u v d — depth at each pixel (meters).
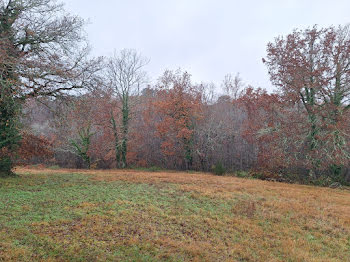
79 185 12.38
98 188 11.96
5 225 6.75
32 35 12.67
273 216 9.84
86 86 13.92
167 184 14.46
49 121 14.75
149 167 32.31
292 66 21.62
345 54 20.70
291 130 21.52
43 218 7.54
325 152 20.14
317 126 20.88
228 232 8.24
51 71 11.95
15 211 7.86
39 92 12.73
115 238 6.79
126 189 12.27
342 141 19.61
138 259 5.87
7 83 10.59
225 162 30.56
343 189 18.31
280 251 7.25
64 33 13.41
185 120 29.64
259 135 23.27
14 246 5.75
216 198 11.85
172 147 30.16
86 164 31.31
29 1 12.66
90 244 6.30
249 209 10.30
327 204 12.14
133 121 34.53
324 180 20.69
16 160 14.98
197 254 6.53
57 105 13.77
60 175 15.75
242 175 23.66
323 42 21.64
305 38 22.23
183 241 7.20
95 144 31.44
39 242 6.07
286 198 12.84
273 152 21.97
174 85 30.48
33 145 14.50
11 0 12.70
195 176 20.58
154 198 11.07
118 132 30.88
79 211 8.38
